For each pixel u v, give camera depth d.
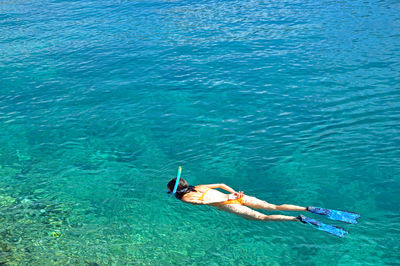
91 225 6.30
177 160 7.99
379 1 19.28
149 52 15.04
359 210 5.97
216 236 5.80
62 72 13.73
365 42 13.87
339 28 15.76
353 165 7.21
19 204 6.94
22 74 13.69
